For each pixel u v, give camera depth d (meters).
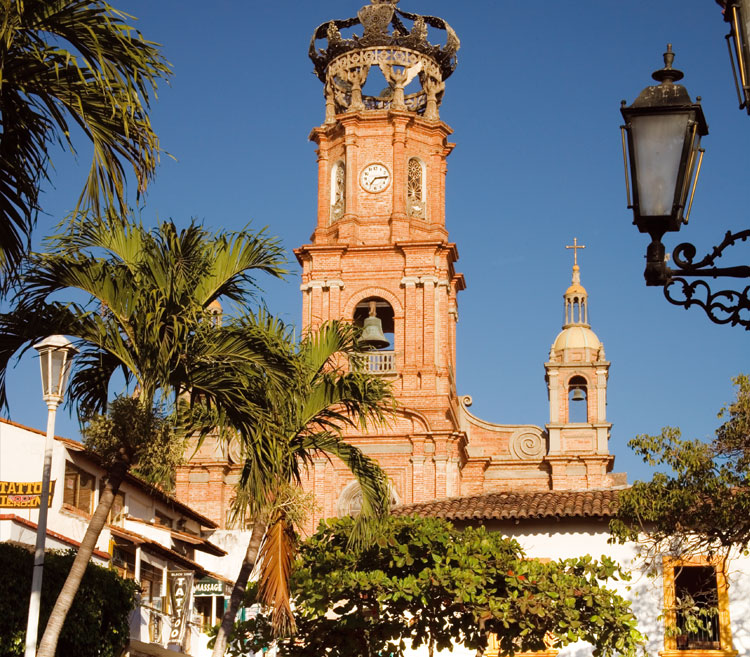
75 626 22.66
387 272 63.41
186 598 36.22
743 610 31.41
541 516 33.12
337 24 67.69
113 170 13.00
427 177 65.44
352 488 60.16
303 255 64.06
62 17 12.66
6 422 31.34
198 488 62.53
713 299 10.17
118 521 35.50
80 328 17.86
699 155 10.20
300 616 26.86
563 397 64.88
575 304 66.81
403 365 62.12
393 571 27.77
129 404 17.84
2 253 13.29
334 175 65.75
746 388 28.91
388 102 67.19
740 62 9.23
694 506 28.61
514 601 26.55
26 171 13.35
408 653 32.41
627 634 26.80
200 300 18.22
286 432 20.25
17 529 27.70
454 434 60.88
